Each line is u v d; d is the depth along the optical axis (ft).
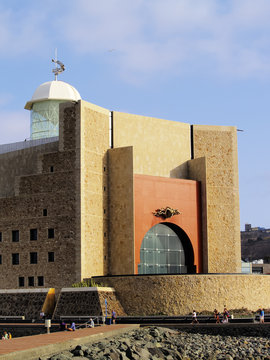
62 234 243.60
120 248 250.16
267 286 242.37
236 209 281.33
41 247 248.11
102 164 254.68
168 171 274.16
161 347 147.02
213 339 175.94
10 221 257.55
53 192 248.52
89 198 245.86
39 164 253.85
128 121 266.36
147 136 270.67
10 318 232.12
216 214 276.21
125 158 253.65
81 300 223.10
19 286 251.39
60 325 194.90
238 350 155.22
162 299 221.66
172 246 264.52
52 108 284.82
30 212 252.83
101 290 221.66
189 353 143.43
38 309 232.12
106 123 259.60
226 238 276.21
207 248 268.41
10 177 272.10
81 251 238.27
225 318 199.11
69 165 246.06
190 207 268.00
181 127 281.54
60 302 227.40
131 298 225.15
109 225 254.47
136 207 250.98
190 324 197.06
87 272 240.73
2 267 256.52
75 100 274.16
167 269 261.24
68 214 243.40
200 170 274.57
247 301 232.53
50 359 111.45
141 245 254.68
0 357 100.63
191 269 266.57
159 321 208.03
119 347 134.41
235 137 287.28
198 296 223.10
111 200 255.09
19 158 270.67
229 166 284.00
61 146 249.34
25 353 108.47
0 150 280.10
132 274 239.09
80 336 141.69
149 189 256.11
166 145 275.59
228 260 274.77
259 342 171.73
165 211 258.16
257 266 431.02
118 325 190.90
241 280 232.53
